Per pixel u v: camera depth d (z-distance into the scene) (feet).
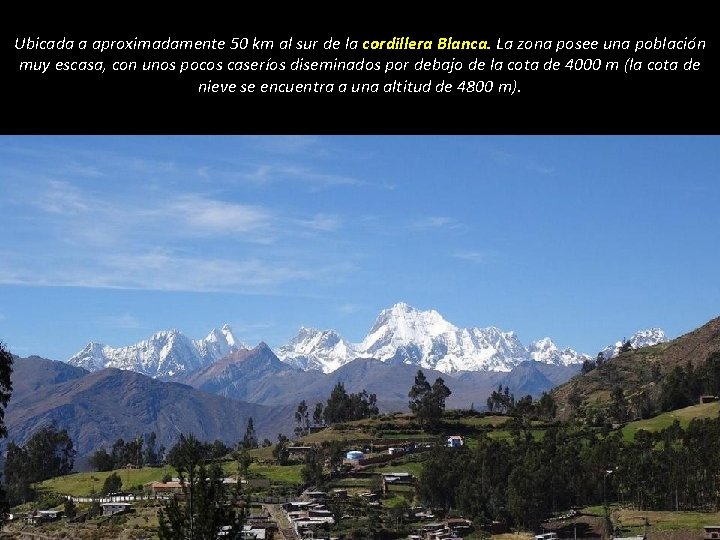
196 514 365.20
